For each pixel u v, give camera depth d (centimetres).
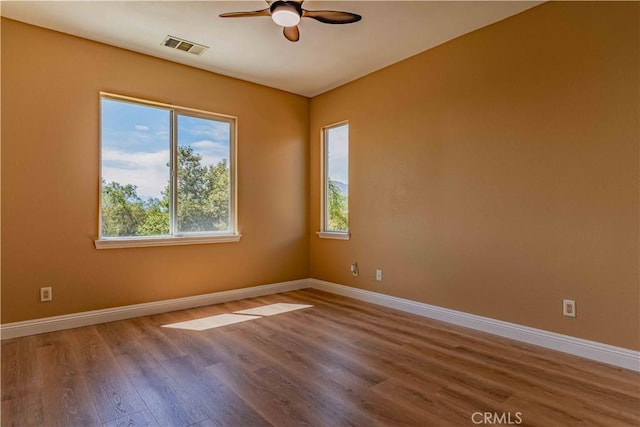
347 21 260
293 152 478
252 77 421
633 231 232
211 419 180
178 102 379
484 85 307
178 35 321
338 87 452
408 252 371
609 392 204
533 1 269
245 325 328
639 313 230
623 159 236
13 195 293
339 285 453
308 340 289
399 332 308
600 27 244
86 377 223
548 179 270
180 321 339
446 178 337
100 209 333
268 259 454
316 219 487
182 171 388
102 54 334
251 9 282
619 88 237
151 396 201
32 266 300
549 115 269
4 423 175
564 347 261
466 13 285
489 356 256
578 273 255
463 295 324
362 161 421
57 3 271
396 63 382
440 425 175
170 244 374
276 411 187
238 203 426
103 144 339
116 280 341
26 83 298
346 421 178
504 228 295
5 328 289
